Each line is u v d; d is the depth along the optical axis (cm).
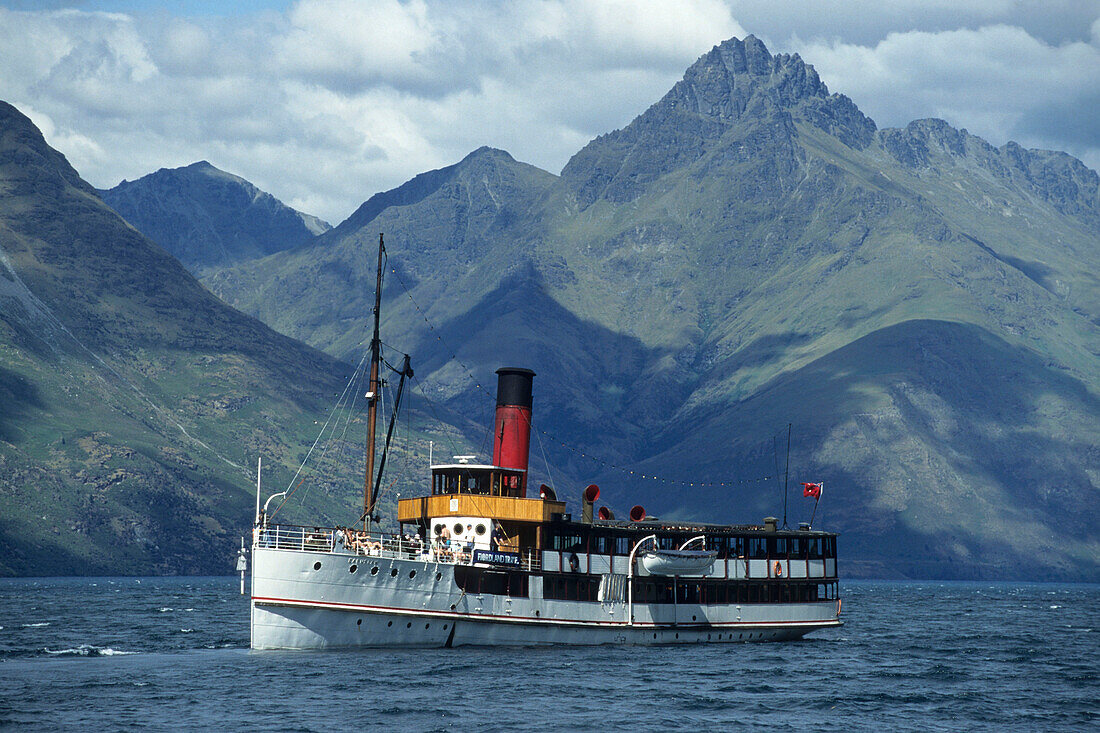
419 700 16762
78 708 16375
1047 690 19825
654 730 15588
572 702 17000
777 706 17450
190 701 16762
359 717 15775
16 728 15175
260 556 18888
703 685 18838
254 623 18888
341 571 19125
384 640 19725
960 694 19075
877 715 17088
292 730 15112
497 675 18662
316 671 18612
